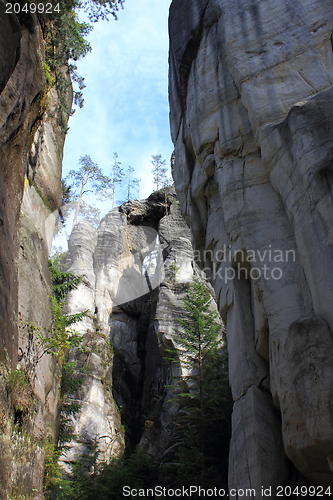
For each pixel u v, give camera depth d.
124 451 28.11
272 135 12.38
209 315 21.28
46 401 15.19
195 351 20.48
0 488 8.97
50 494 16.11
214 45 16.47
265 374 11.74
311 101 11.57
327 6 14.09
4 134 10.99
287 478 10.36
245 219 12.71
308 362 8.77
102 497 19.30
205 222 16.50
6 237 10.90
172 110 19.17
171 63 19.38
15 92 11.31
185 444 19.03
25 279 14.02
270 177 12.49
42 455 12.81
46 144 17.73
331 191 9.71
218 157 14.73
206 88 16.16
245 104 14.01
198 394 18.61
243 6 15.66
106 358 31.84
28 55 12.35
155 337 35.75
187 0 18.59
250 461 10.60
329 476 9.16
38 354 13.69
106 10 15.47
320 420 8.38
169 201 42.81
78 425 26.50
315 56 13.51
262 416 11.05
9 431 10.03
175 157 18.39
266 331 11.53
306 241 10.12
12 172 11.84
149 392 33.03
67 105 19.72
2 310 10.17
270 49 14.23
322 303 9.26
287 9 14.69
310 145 10.75
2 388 9.95
